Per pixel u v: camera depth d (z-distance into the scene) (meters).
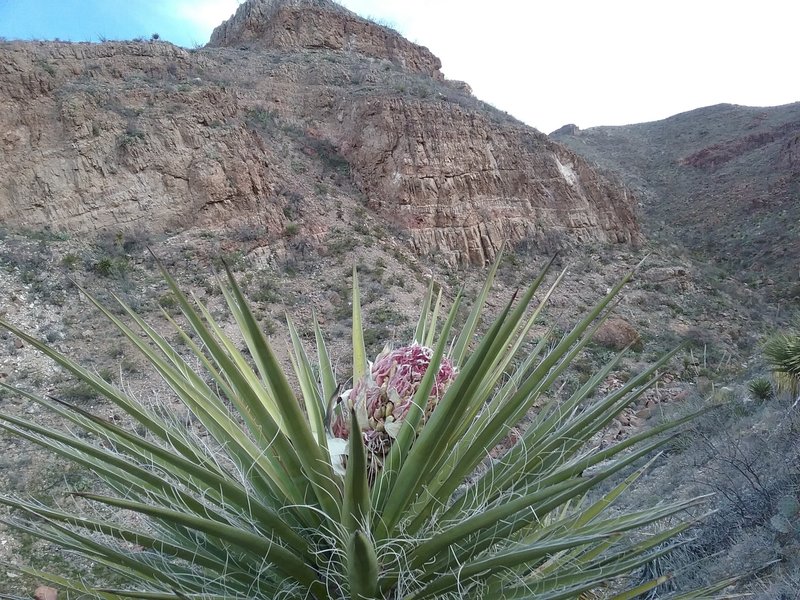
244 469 2.50
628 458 2.14
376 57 53.38
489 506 2.41
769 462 6.45
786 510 5.09
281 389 2.12
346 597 2.13
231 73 41.00
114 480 2.63
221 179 28.14
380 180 34.66
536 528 2.85
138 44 35.72
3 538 9.91
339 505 2.29
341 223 30.31
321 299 24.55
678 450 10.26
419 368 2.56
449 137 36.12
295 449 2.32
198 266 24.89
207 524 1.95
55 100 27.62
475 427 2.73
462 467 2.36
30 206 25.09
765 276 42.56
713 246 52.03
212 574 2.39
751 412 10.66
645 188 72.50
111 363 17.88
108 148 27.14
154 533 2.58
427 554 2.18
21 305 19.95
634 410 17.39
